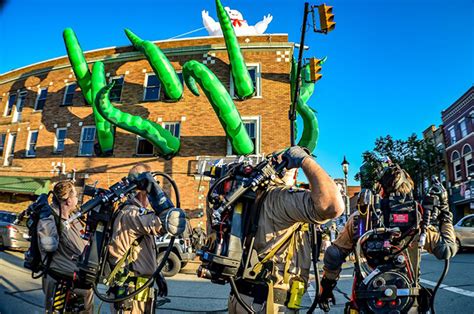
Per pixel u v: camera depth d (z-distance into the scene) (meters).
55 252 2.80
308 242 1.99
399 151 25.88
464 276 6.97
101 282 2.25
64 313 2.72
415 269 1.98
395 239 1.95
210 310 5.09
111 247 2.28
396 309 1.86
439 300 4.93
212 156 15.37
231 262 1.66
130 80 17.44
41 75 19.91
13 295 5.24
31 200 18.19
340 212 1.51
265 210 1.80
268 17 19.03
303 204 1.63
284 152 1.75
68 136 17.83
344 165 13.98
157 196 2.13
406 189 2.03
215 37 17.03
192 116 16.12
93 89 15.52
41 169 17.75
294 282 1.84
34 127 18.98
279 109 15.43
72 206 2.94
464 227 13.02
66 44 16.31
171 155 15.56
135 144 16.42
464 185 23.75
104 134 16.09
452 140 25.94
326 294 2.24
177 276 8.81
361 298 1.94
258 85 15.84
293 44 16.12
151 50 14.74
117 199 2.26
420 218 1.97
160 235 2.24
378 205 2.04
